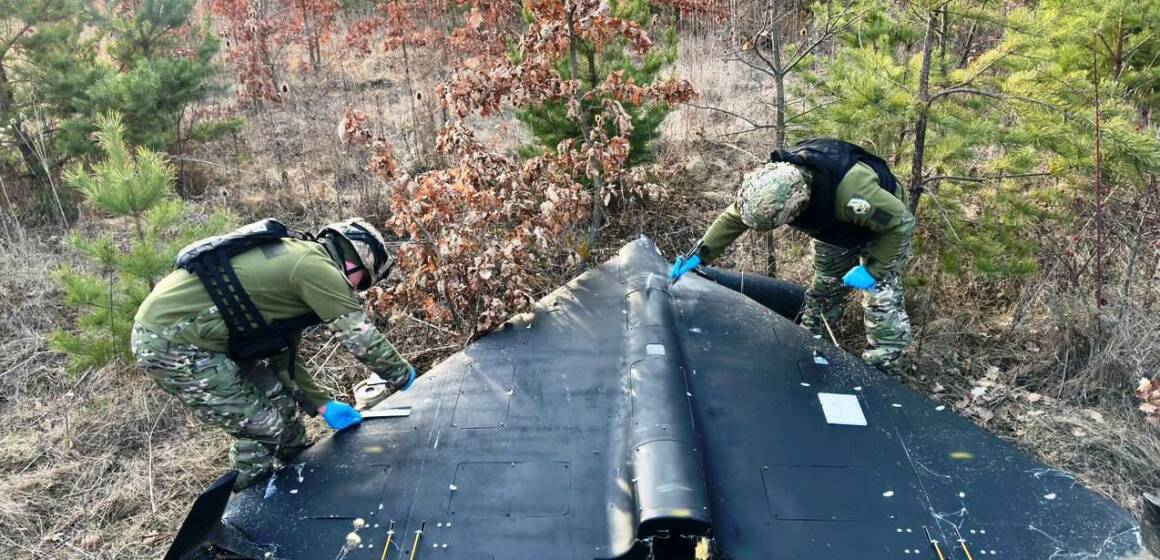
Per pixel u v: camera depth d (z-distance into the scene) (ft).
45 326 17.84
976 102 15.88
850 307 17.01
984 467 9.70
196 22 34.14
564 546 8.70
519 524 8.97
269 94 27.73
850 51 16.74
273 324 10.11
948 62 16.14
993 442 10.11
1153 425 13.89
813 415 10.47
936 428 10.35
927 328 16.88
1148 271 16.85
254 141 27.63
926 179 14.98
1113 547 8.54
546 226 16.21
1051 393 15.20
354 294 10.40
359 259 10.57
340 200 22.44
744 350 11.71
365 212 22.34
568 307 12.84
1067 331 15.46
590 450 9.84
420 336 16.90
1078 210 16.58
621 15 19.25
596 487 9.32
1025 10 15.20
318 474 9.87
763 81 28.50
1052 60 14.33
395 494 9.48
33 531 12.62
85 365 15.16
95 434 14.62
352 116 14.70
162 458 14.15
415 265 15.52
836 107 15.06
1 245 20.38
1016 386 15.49
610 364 11.28
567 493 9.29
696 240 20.47
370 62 35.14
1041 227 16.89
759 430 10.16
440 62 30.19
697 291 13.16
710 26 29.40
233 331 9.94
